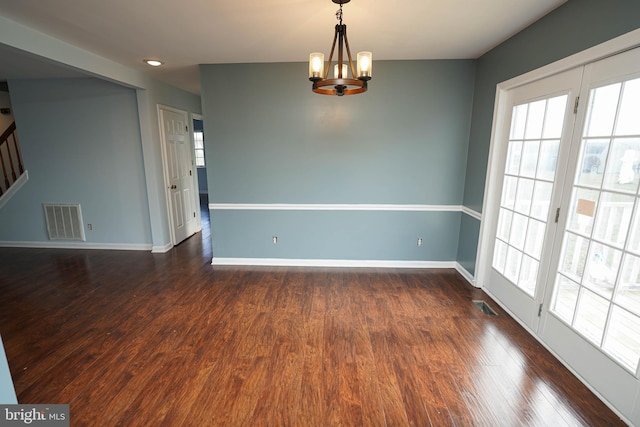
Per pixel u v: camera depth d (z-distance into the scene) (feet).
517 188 8.90
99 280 11.57
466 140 11.71
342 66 6.16
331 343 7.84
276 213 12.62
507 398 6.14
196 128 31.99
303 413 5.81
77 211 15.03
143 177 14.53
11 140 17.44
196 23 7.72
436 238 12.62
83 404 5.96
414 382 6.56
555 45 7.12
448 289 10.87
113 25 7.80
